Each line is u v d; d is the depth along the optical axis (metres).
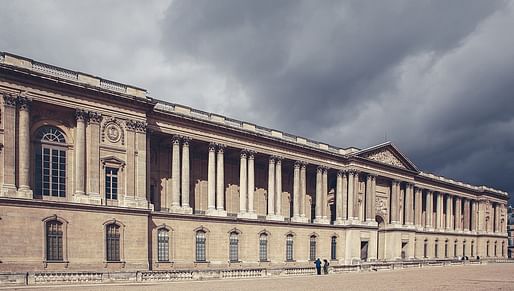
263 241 66.50
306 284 40.25
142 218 50.47
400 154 93.56
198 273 43.94
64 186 46.84
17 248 41.38
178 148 57.94
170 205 60.12
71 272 37.75
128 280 39.72
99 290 32.22
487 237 128.25
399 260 88.38
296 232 71.38
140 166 51.47
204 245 58.78
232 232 62.22
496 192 134.38
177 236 55.62
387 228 90.75
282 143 70.56
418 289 36.34
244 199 64.94
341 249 79.38
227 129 62.81
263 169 74.06
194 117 59.06
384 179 91.06
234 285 38.12
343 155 80.88
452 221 116.94
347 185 81.81
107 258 47.25
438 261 88.25
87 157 47.59
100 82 49.50
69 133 47.47
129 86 51.72
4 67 41.88
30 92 43.84
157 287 35.19
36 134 45.38
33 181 44.66
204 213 63.91
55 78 45.00
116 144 49.88
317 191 77.44
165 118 56.69
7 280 34.84
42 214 43.19
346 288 36.81
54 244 43.94
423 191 106.81
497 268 77.50
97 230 46.72
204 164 65.50
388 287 38.06
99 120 48.66
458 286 39.62
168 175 60.72
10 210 41.25
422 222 106.56
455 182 117.06
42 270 42.44
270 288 35.94
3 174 41.44
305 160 75.00
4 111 42.03
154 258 52.75
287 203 77.38
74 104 46.88
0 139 41.59
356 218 81.00
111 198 49.22
